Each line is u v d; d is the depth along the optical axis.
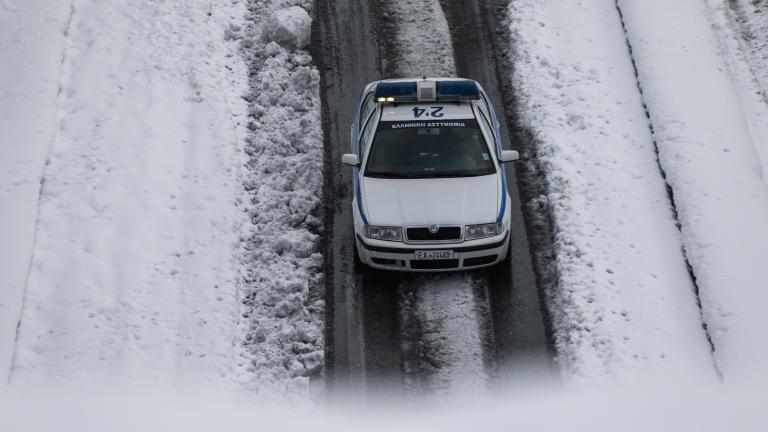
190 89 53.69
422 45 57.84
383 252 40.72
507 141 50.84
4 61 53.78
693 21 57.41
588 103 51.78
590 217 44.88
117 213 45.69
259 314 41.69
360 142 45.62
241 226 45.97
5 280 41.41
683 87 51.81
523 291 42.12
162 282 42.56
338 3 61.53
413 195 41.72
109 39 56.22
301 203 46.78
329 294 42.56
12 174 46.66
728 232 42.72
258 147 50.62
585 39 56.62
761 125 50.91
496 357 39.09
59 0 57.88
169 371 38.41
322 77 55.62
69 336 39.62
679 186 45.62
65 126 50.53
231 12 59.91
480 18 59.94
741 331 37.91
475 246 40.47
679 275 41.69
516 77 54.62
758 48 56.62
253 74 55.84
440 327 40.53
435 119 44.72
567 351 38.81
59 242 44.12
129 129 50.34
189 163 49.06
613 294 40.81
